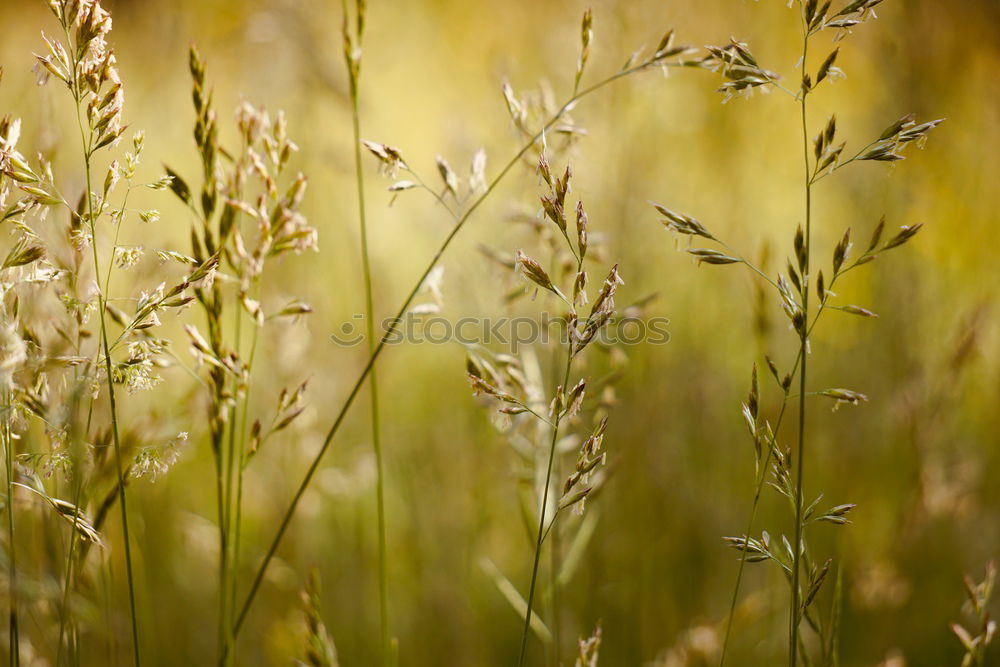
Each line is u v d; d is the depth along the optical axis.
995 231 3.36
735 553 2.65
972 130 3.54
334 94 3.04
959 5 3.41
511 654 2.56
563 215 1.20
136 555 2.11
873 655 2.40
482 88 4.65
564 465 2.12
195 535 2.39
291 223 1.50
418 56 5.54
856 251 3.01
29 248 1.20
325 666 1.56
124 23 3.91
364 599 2.57
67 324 1.42
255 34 3.16
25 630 1.88
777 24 3.83
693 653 2.05
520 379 1.65
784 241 3.85
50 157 1.63
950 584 2.59
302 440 2.63
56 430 1.24
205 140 1.41
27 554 1.62
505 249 2.40
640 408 2.61
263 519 2.80
